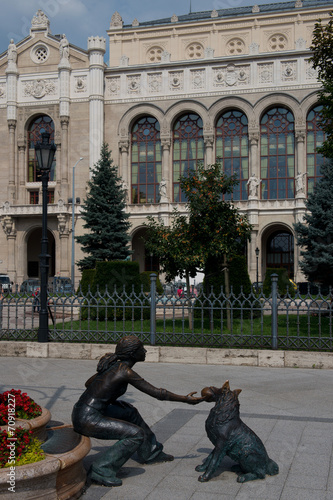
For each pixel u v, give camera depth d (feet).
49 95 199.21
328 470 22.65
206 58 187.42
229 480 22.00
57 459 19.57
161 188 186.50
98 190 156.35
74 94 195.83
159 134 196.85
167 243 67.87
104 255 152.66
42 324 52.34
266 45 199.52
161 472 22.97
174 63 189.57
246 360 46.78
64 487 20.07
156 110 192.03
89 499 20.43
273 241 203.31
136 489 21.25
